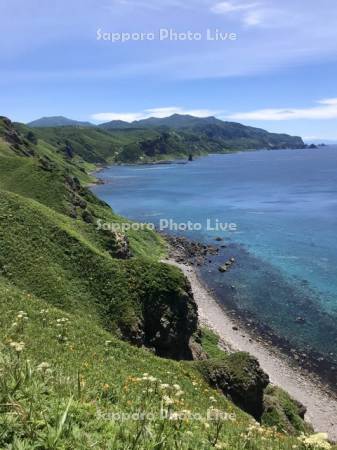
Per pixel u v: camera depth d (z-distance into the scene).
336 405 42.31
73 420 9.47
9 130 158.12
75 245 48.12
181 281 45.41
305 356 50.72
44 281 40.78
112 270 45.06
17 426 8.09
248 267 81.94
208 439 11.48
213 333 54.66
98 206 101.69
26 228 47.66
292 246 94.88
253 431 15.19
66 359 20.97
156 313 42.53
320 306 63.72
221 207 145.75
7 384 9.62
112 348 27.64
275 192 182.00
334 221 117.69
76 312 39.03
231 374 33.47
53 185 83.12
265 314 61.72
